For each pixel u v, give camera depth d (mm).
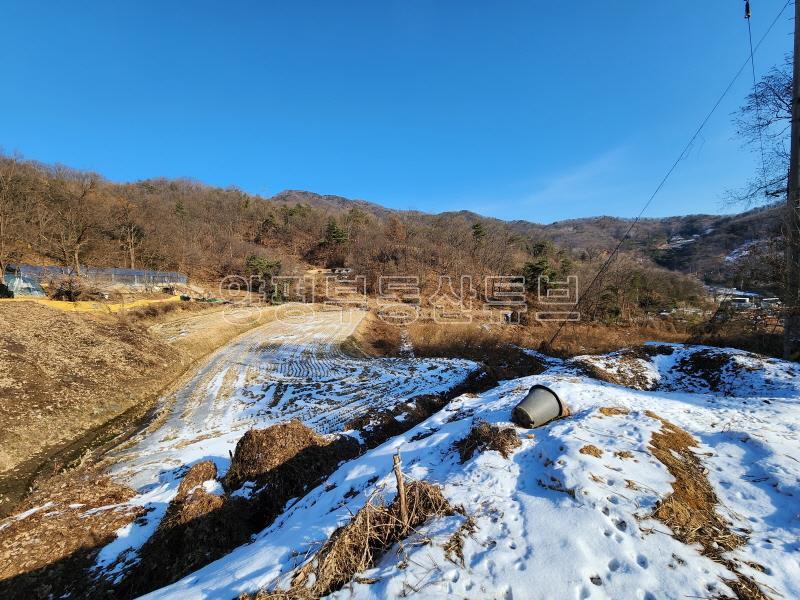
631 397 8789
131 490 8422
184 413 14484
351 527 3910
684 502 4230
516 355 22234
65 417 12578
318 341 28125
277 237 77312
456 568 3471
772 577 3285
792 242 11609
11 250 33594
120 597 5367
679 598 3018
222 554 5766
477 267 61125
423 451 6938
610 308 42000
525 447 5965
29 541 6379
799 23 11328
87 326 18875
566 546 3602
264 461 7656
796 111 11398
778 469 4855
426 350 27328
